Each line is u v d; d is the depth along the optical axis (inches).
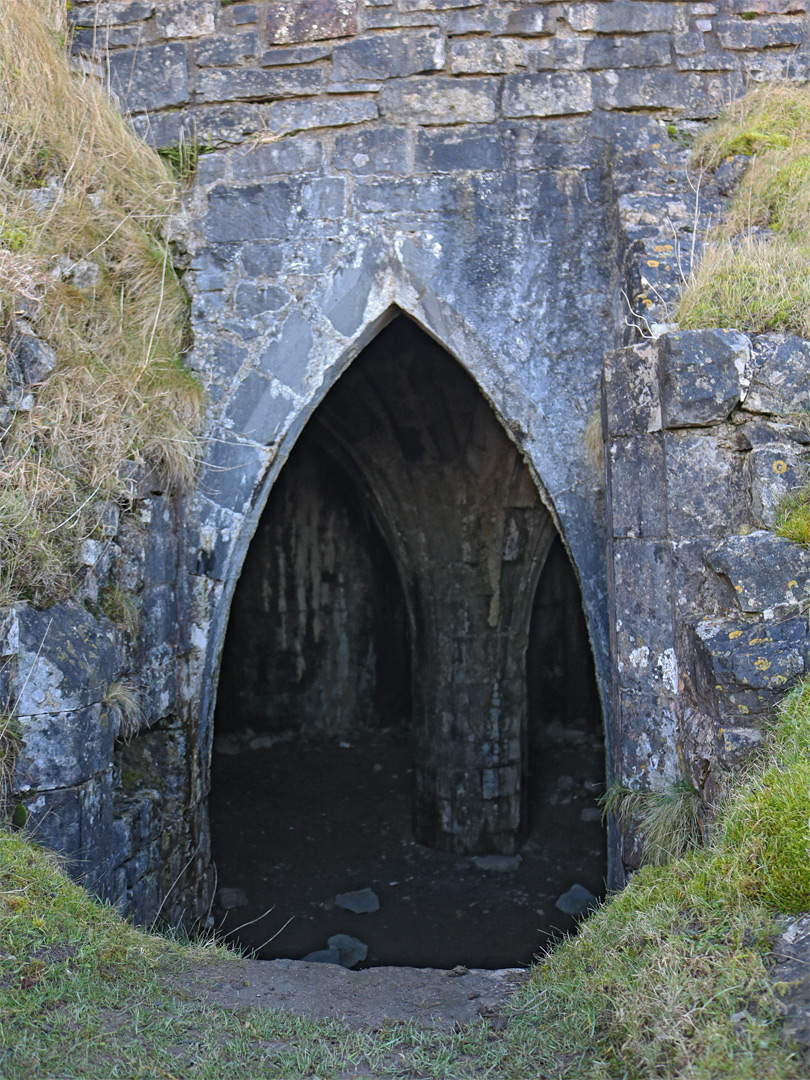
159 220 179.3
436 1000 105.1
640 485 137.5
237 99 181.0
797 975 76.9
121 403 153.5
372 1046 90.7
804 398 128.0
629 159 173.0
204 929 172.1
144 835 152.9
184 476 169.9
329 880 258.7
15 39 169.8
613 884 146.1
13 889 101.3
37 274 146.0
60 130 168.4
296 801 316.5
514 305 173.6
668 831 125.6
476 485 249.9
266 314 176.6
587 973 96.2
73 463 141.5
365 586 367.2
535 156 175.9
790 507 123.4
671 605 134.0
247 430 174.6
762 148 171.8
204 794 175.5
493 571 257.1
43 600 128.9
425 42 177.0
